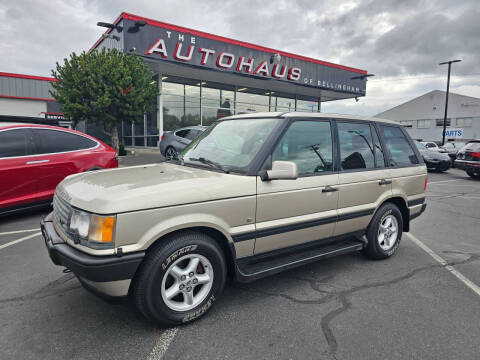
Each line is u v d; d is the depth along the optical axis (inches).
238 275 107.8
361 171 143.1
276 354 88.0
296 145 122.7
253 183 108.9
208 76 770.2
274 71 789.2
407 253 172.9
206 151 130.5
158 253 91.8
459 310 113.3
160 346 90.4
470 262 160.6
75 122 576.4
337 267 151.1
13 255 156.5
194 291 106.4
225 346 91.0
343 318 106.7
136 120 594.2
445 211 277.4
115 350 88.4
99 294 90.1
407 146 171.9
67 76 548.7
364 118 152.7
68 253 88.4
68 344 90.6
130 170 126.2
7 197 204.2
